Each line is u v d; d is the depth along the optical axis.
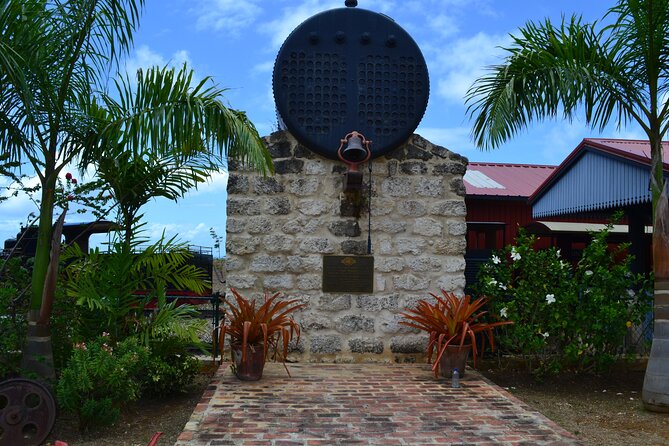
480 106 7.65
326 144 8.18
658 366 6.81
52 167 6.15
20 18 5.55
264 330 6.93
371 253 8.28
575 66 6.99
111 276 6.97
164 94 6.14
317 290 8.20
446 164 8.48
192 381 7.56
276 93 8.19
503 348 8.83
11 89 5.95
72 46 5.99
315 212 8.24
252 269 8.16
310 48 8.28
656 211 6.87
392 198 8.38
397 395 6.52
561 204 12.39
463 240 8.42
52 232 6.12
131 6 6.11
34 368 5.91
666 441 5.84
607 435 6.02
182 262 7.56
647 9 6.75
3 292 6.27
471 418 5.73
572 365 8.70
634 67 7.18
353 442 5.05
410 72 8.39
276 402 6.19
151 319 7.11
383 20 8.41
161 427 6.17
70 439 5.72
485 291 8.37
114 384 5.84
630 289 8.79
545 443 5.07
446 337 7.48
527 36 7.32
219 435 5.18
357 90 8.29
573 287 8.06
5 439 5.26
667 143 11.20
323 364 8.04
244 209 8.20
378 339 8.23
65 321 6.79
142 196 7.81
